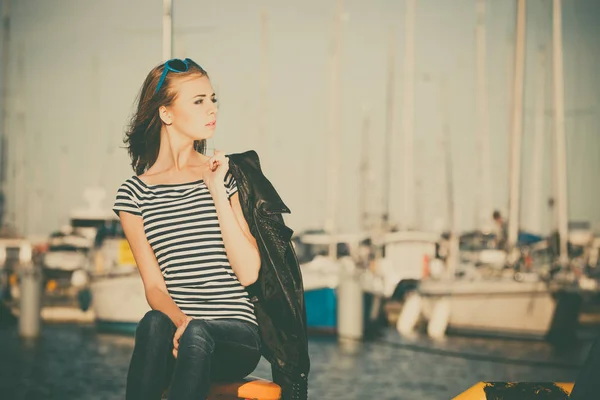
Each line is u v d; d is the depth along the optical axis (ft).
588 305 89.71
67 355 51.65
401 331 70.90
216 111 13.28
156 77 13.15
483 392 11.81
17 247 124.26
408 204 113.09
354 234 120.78
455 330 68.85
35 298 61.98
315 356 52.19
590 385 10.19
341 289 61.87
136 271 65.10
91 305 78.13
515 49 87.71
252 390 12.09
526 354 56.90
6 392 37.47
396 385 40.40
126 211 12.75
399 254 95.20
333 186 109.40
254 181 12.58
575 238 123.13
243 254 12.26
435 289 70.23
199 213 12.58
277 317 12.46
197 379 11.34
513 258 82.02
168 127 13.24
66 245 104.01
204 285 12.43
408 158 113.39
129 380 11.62
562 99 94.22
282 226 12.37
